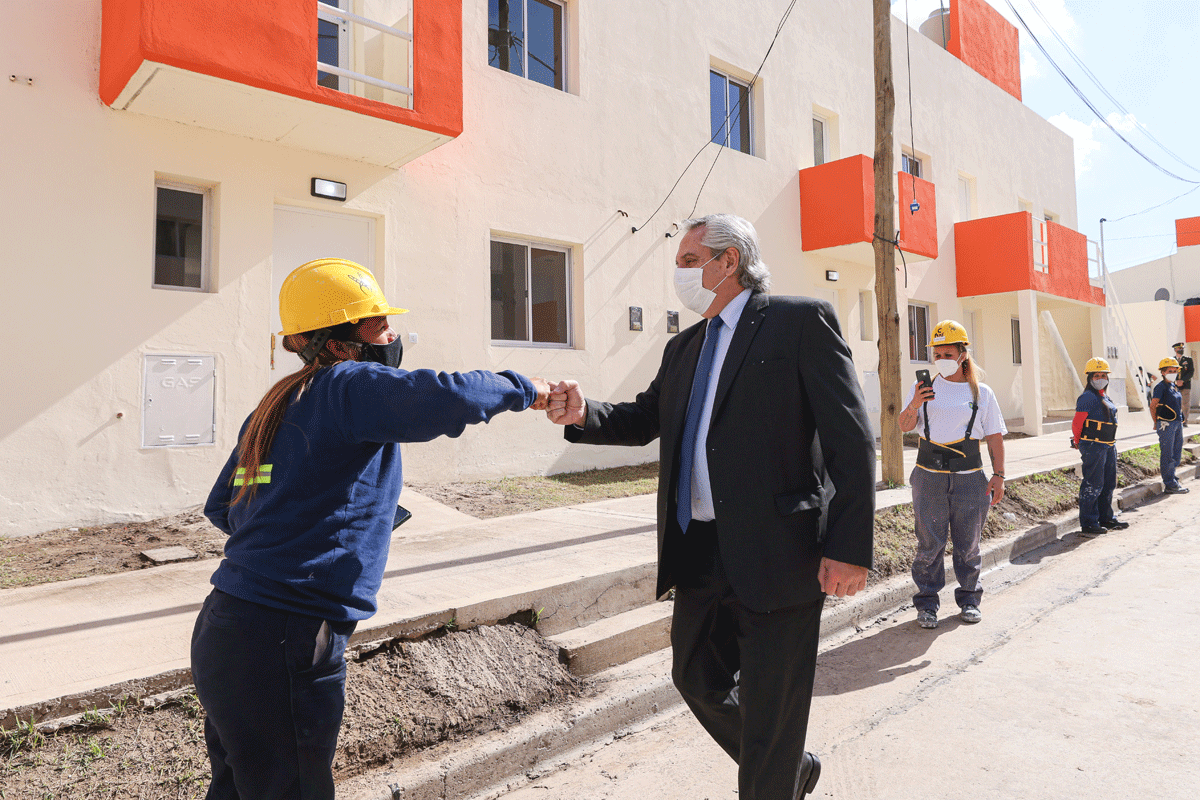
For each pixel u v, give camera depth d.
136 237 5.98
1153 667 3.97
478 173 8.22
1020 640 4.52
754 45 11.88
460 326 8.03
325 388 1.67
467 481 8.04
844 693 3.80
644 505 7.02
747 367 2.12
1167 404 10.56
